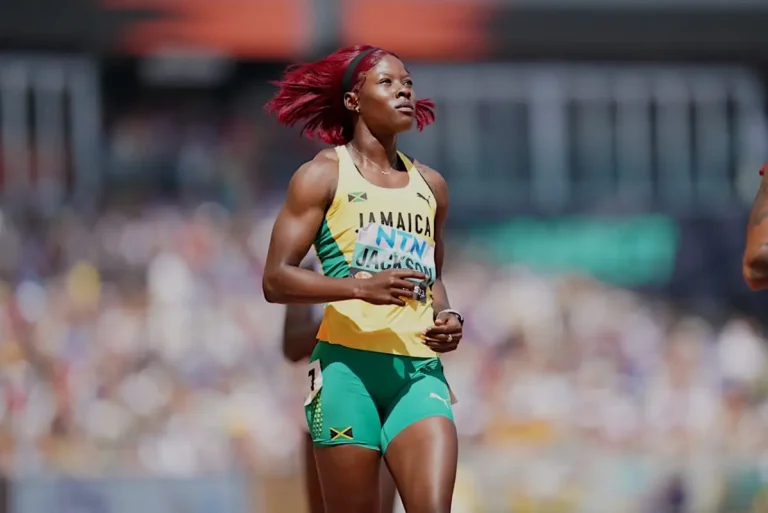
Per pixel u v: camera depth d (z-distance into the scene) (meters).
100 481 26.73
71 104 48.66
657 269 48.59
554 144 52.31
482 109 51.88
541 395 39.56
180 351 39.53
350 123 14.42
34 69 48.25
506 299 44.00
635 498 28.23
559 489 28.16
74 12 47.38
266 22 48.31
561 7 50.03
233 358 39.66
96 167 48.72
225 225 45.53
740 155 53.75
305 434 17.03
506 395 39.53
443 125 51.56
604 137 52.78
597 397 40.25
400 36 48.94
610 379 41.41
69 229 43.88
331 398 13.62
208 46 48.00
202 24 48.03
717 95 53.72
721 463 28.50
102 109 49.69
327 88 14.27
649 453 34.38
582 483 28.27
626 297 46.66
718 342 43.62
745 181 53.31
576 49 50.50
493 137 51.91
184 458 35.28
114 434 36.06
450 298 43.19
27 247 42.59
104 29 47.66
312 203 13.49
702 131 53.56
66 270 42.19
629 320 44.75
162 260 42.22
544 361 41.97
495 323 43.00
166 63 50.31
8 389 35.97
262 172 49.25
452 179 51.19
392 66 13.91
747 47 51.38
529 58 50.62
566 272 47.94
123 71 50.19
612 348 42.91
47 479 26.70
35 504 26.58
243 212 47.50
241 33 48.19
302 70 14.36
